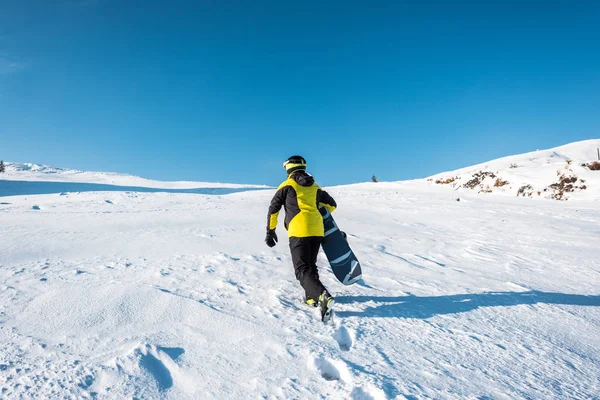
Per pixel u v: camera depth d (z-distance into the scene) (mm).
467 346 2986
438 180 30859
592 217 14625
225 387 2195
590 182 23031
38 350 2492
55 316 3043
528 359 2861
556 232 10648
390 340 2953
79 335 2738
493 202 19141
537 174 27109
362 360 2574
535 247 8312
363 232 8734
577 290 5062
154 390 2135
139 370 2275
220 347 2650
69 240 6207
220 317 3152
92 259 5066
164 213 10328
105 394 2055
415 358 2693
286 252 6105
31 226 7551
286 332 2959
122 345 2604
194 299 3531
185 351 2566
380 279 4801
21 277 4043
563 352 3051
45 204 12344
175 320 3068
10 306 3207
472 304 4035
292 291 4066
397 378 2363
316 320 3273
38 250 5449
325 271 5059
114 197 14695
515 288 4836
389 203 16062
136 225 8172
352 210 13125
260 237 7270
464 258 6770
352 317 3379
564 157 43000
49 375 2186
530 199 21703
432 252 7086
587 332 3570
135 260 5059
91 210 10711
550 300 4434
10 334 2707
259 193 18500
